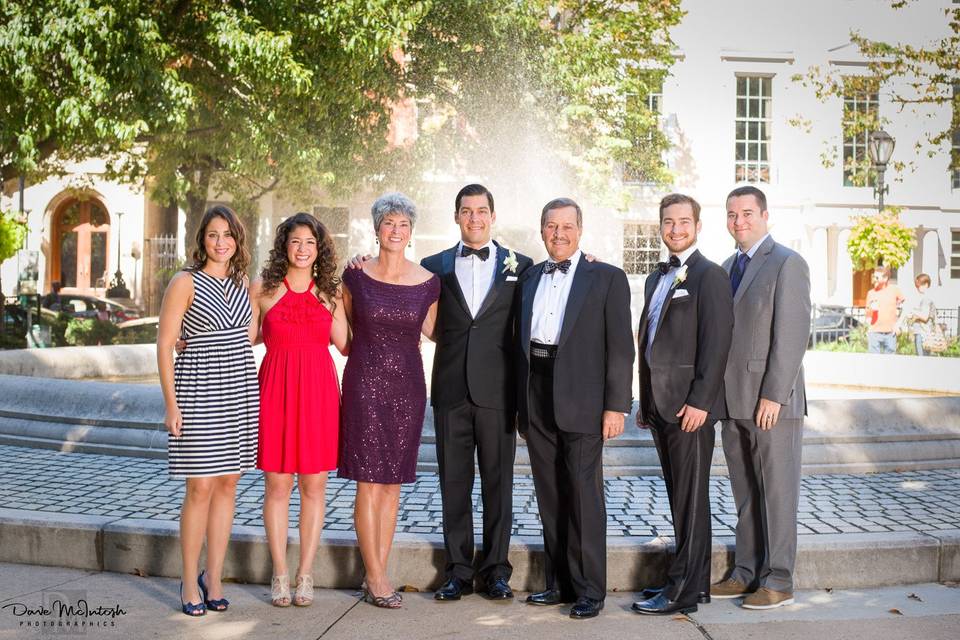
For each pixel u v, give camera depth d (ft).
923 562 15.40
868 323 54.95
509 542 14.98
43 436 24.35
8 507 17.35
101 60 42.19
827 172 85.87
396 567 15.11
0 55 39.99
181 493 18.92
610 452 22.03
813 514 17.84
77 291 101.55
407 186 63.00
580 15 68.39
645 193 82.74
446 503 14.71
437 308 15.20
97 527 15.74
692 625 13.28
